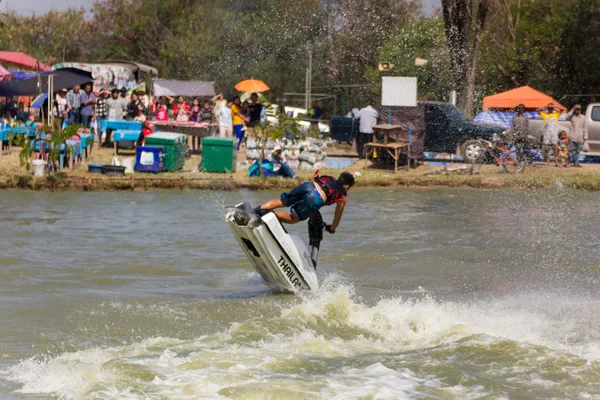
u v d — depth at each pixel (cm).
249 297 2075
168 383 1312
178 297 2062
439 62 6862
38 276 2272
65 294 2067
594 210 3597
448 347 1548
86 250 2644
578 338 1689
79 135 4650
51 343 1636
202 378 1333
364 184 4312
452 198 3944
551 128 4797
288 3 8531
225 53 8900
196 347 1557
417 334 1692
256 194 4012
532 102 5278
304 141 4616
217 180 4159
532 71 7638
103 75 6538
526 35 7675
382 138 4831
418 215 3444
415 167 4800
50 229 3002
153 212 3441
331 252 2678
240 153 5219
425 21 7156
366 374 1371
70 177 4134
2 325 1758
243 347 1557
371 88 7281
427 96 6750
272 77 8275
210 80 8838
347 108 7575
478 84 7612
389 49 7081
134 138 4806
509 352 1507
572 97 7488
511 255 2667
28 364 1476
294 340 1619
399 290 2177
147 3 10400
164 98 5628
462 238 2938
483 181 4316
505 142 4653
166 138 4419
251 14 8825
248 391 1266
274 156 4338
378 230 3084
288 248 2066
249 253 2108
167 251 2656
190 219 3281
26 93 5166
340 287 2111
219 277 2317
